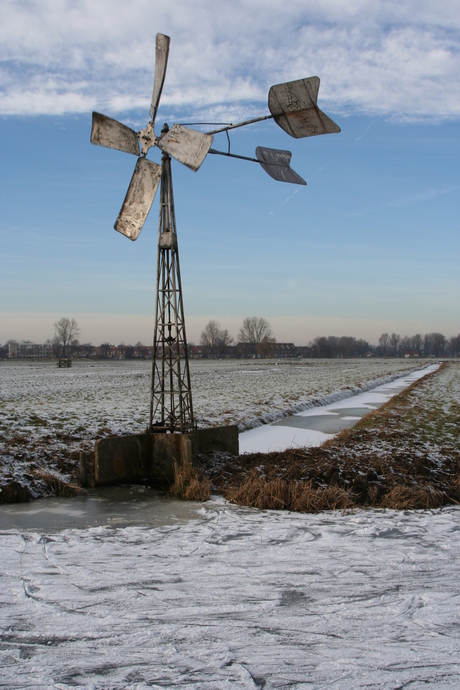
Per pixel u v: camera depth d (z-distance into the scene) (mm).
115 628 4691
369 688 3689
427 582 5895
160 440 12148
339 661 4074
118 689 3691
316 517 9047
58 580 5949
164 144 11742
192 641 4438
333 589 5672
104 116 11594
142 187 12094
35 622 4824
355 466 11664
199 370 75938
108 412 22391
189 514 9242
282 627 4703
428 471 11812
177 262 12297
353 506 9844
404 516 9109
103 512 9375
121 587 5727
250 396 31688
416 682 3764
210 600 5352
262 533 7977
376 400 33156
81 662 4086
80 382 46000
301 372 69750
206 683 3766
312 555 6910
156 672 3924
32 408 23625
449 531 8133
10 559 6734
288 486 10086
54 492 10734
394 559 6750
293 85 10391
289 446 16203
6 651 4277
